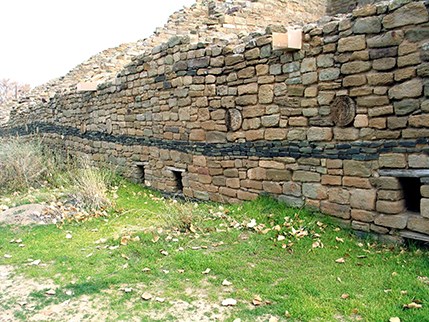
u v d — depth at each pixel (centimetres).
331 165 493
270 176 572
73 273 414
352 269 395
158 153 790
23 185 869
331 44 472
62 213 635
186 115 702
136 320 318
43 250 489
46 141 1281
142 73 800
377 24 428
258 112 575
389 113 430
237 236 495
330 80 479
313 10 999
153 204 721
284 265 411
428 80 398
